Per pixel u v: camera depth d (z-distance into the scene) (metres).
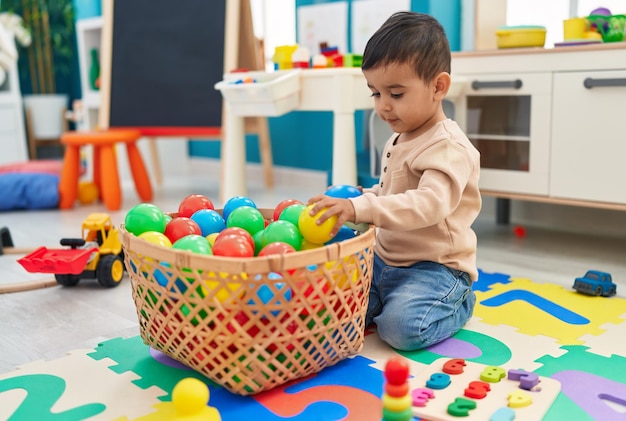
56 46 4.42
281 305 0.92
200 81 2.80
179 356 1.04
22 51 4.48
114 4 2.94
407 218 1.07
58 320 1.36
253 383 0.95
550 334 1.21
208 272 0.92
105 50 2.93
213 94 2.78
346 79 1.86
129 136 2.69
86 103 3.52
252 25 2.78
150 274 1.00
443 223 1.19
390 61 1.09
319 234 1.04
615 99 1.69
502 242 2.00
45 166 2.96
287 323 0.94
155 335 1.06
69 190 2.71
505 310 1.35
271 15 3.39
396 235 1.23
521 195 1.93
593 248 1.91
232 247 0.99
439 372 1.02
